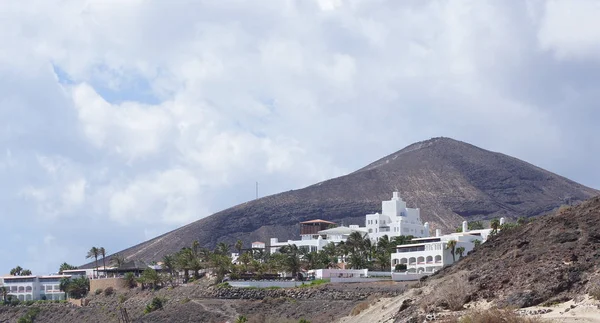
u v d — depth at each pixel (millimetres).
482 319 56438
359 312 101375
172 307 187500
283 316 158500
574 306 58344
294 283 184375
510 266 72125
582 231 76125
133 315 196375
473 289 69562
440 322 61219
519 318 55031
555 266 67562
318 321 133000
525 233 85812
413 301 78062
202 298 185375
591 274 64250
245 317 156125
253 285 184875
